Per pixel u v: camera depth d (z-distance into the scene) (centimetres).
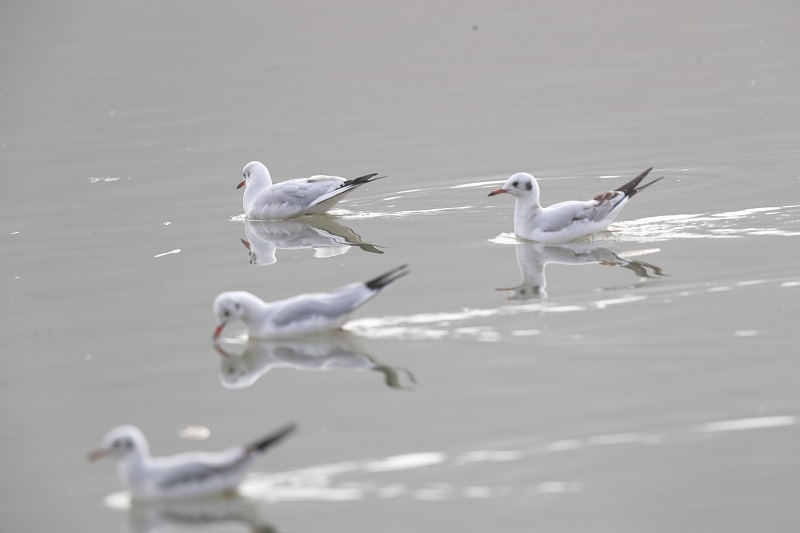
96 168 3089
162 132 3444
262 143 3262
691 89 3684
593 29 4588
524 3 5047
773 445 1346
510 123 3362
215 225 2512
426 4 5069
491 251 2177
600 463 1323
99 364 1702
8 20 5034
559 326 1741
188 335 1803
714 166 2794
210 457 1253
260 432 1443
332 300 1736
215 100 3803
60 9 5178
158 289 2059
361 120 3475
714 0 4969
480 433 1405
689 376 1540
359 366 1636
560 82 3844
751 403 1452
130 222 2569
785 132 3103
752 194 2519
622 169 2833
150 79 4116
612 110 3462
